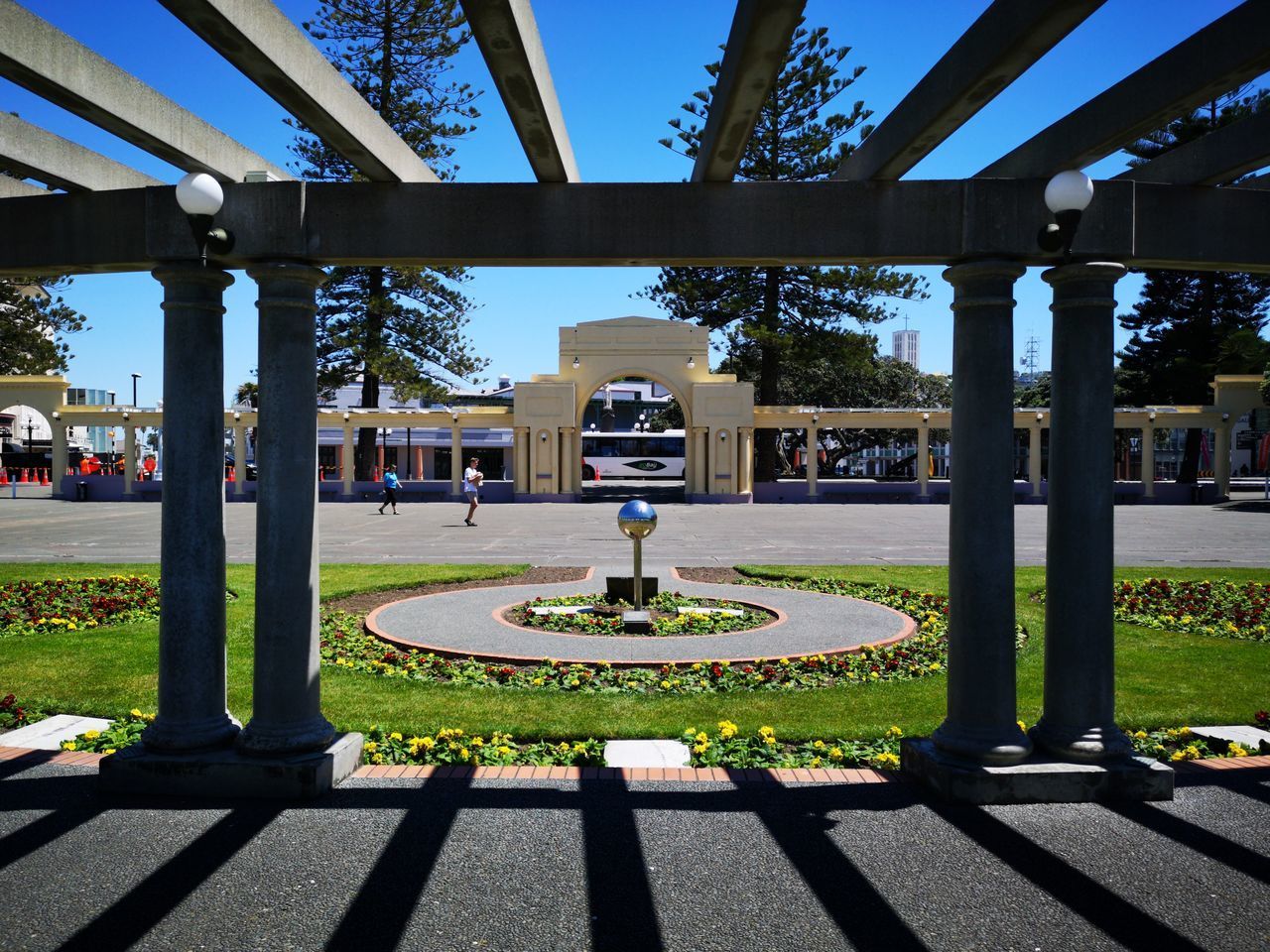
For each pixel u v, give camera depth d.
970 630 4.58
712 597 11.27
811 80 35.06
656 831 4.16
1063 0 2.83
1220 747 5.52
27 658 7.64
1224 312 41.91
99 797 4.52
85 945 3.18
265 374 4.53
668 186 4.51
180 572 4.61
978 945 3.21
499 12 2.88
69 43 3.43
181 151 4.19
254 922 3.34
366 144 4.10
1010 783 4.46
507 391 67.19
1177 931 3.31
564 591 11.77
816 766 5.17
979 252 4.43
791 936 3.27
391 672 7.28
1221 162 4.35
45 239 4.69
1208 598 11.13
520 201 4.52
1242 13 3.24
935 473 79.69
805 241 4.50
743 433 38.31
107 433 74.12
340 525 25.56
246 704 6.45
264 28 3.22
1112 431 4.56
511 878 3.71
